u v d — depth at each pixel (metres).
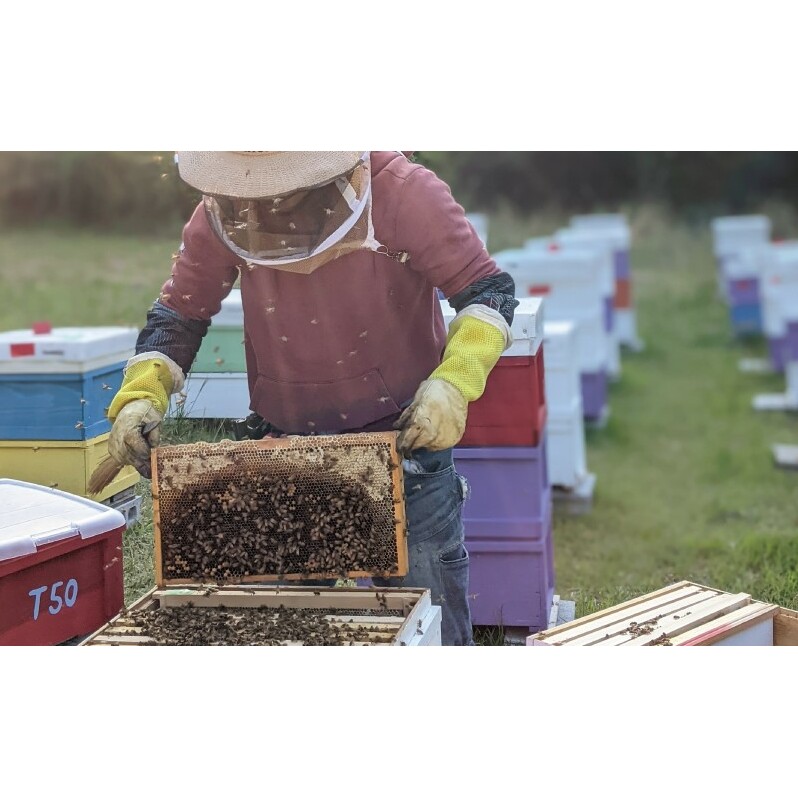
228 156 2.58
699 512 5.83
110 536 2.99
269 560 2.62
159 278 9.11
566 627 2.88
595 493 6.22
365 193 2.65
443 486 2.93
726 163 19.70
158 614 2.68
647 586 4.50
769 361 9.95
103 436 3.90
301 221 2.64
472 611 3.70
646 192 19.69
